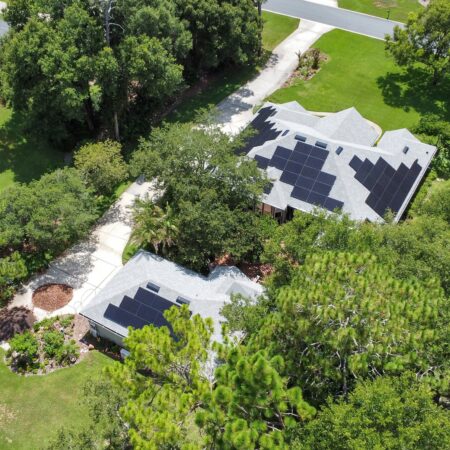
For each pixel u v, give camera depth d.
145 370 29.52
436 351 23.27
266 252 32.47
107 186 42.72
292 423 21.14
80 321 36.03
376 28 70.31
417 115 54.91
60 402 31.34
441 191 39.03
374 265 25.23
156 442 20.52
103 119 50.28
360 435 19.44
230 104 56.53
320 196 40.41
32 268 39.22
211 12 52.47
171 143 39.50
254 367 20.16
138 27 47.22
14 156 49.41
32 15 46.88
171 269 36.34
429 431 19.59
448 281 28.56
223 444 20.36
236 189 38.72
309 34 68.50
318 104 56.34
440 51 56.00
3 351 34.12
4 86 46.28
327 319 23.03
